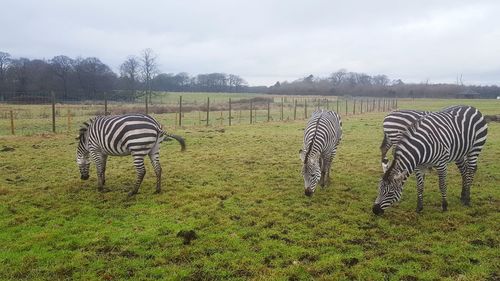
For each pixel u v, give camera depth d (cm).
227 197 795
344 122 2372
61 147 1308
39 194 798
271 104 4412
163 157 1177
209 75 10706
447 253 543
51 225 642
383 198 650
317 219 675
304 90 9338
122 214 691
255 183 896
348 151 1319
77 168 1021
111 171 988
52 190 827
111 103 4478
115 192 819
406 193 823
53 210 710
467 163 756
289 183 899
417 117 840
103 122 775
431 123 682
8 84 5238
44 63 5931
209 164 1084
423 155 655
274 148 1351
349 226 643
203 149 1320
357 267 505
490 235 603
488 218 676
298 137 1630
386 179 651
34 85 5428
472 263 518
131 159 1127
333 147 862
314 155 748
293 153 1259
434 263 515
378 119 2614
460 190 843
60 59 6078
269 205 742
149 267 504
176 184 880
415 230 623
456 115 727
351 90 9206
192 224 643
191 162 1105
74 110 2872
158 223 648
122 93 5878
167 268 500
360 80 11925
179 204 745
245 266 508
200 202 754
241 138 1570
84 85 5962
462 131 711
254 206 738
